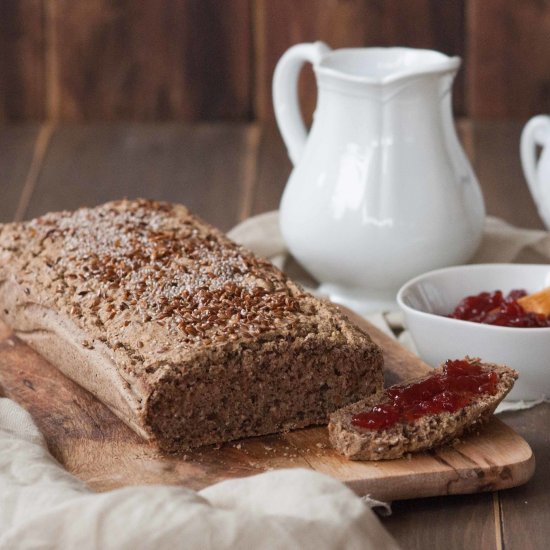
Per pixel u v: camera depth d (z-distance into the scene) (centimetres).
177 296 246
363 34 460
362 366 237
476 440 224
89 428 237
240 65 471
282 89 320
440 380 228
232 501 189
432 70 284
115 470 219
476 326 245
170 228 285
